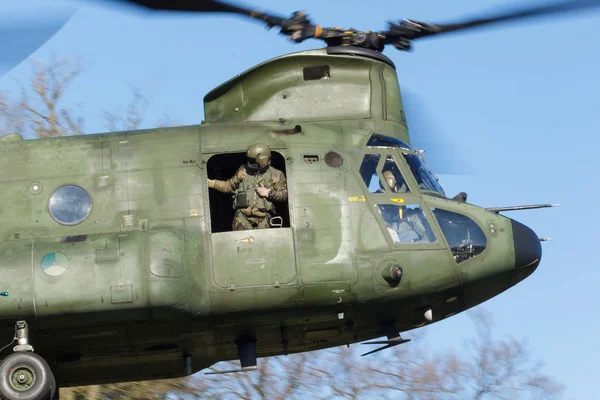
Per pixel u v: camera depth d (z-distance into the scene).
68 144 45.75
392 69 48.81
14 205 44.53
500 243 46.94
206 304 43.84
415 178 47.03
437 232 45.94
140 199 44.62
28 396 42.16
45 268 42.16
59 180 44.88
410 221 45.78
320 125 46.78
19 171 45.09
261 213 44.91
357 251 44.59
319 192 44.97
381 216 45.25
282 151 45.44
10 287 41.78
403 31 48.16
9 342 44.38
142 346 45.78
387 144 47.06
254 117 47.25
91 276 42.12
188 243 43.75
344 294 44.53
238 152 45.38
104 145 45.62
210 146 45.47
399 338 46.59
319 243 44.44
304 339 47.62
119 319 42.94
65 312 42.03
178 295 42.72
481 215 47.25
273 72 47.50
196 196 44.72
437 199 46.84
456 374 65.19
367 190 45.53
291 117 47.22
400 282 45.03
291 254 44.19
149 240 43.06
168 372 48.56
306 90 47.56
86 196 44.66
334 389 64.25
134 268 42.34
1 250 42.59
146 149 45.47
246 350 46.62
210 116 47.97
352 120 47.38
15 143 45.94
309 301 44.44
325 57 47.50
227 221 47.66
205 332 45.38
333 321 46.12
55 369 46.72
